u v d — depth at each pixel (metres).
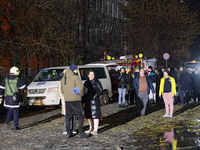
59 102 11.62
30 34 18.78
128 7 39.47
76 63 24.66
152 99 13.33
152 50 38.19
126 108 12.30
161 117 9.76
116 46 48.91
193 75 14.76
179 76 13.57
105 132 7.48
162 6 37.66
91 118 7.03
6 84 7.95
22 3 18.25
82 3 38.59
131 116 10.09
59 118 9.87
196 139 6.44
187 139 6.45
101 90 7.05
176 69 14.77
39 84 11.91
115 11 49.19
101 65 14.11
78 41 37.62
